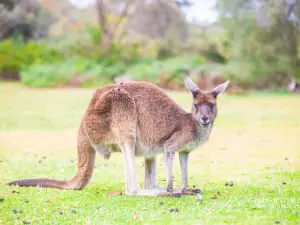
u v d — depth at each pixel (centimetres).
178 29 3338
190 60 2620
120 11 3275
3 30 3481
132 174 641
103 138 649
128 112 637
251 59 2475
